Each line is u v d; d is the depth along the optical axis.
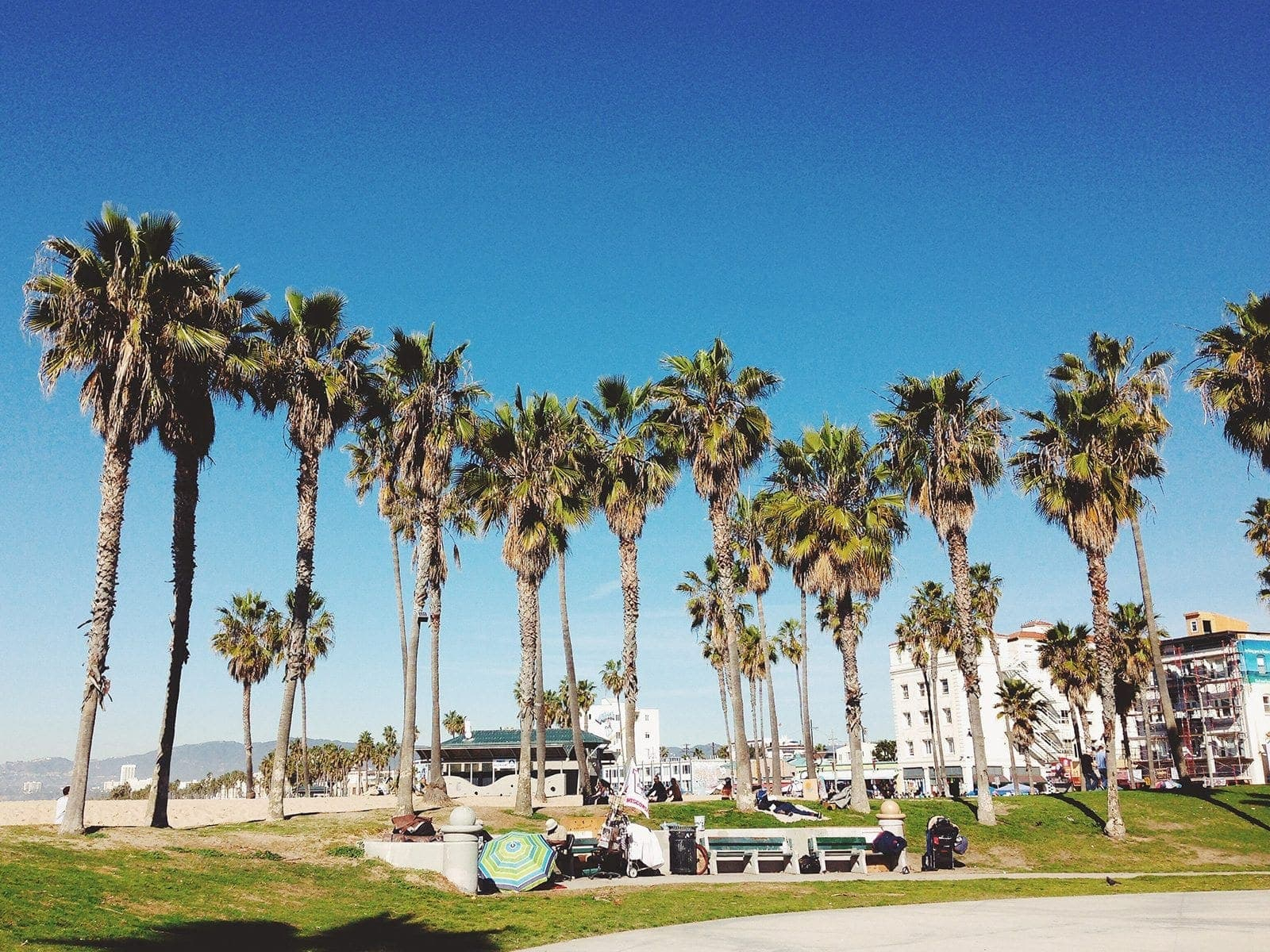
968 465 33.25
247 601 72.12
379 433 42.56
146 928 12.38
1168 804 35.59
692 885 19.67
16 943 10.79
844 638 34.78
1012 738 70.44
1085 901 17.66
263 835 23.66
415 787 57.56
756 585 50.09
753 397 34.69
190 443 24.81
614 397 37.19
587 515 34.00
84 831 20.31
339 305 29.53
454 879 18.05
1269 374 29.86
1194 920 14.70
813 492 35.91
